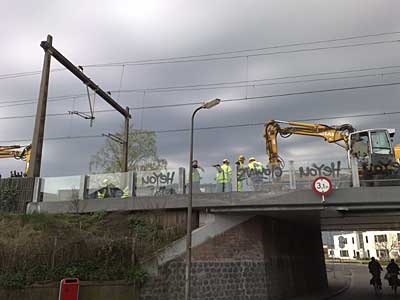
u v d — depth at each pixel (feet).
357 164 55.47
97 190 63.52
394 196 52.90
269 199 55.88
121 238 51.57
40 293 43.52
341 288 89.40
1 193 65.87
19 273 43.98
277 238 65.67
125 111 85.35
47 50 65.41
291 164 56.70
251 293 55.01
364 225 94.43
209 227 55.72
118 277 47.09
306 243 83.76
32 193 65.00
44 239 47.65
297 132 75.97
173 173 60.59
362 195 53.67
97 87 71.61
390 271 76.84
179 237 55.77
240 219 58.44
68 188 64.75
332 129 74.38
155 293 48.60
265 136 76.64
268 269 58.75
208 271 53.01
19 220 54.08
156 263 50.14
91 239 49.60
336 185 54.95
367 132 66.23
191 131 50.62
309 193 55.01
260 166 57.57
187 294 44.75
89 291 45.21
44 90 66.49
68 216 60.54
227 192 57.52
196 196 58.23
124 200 61.26
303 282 75.15
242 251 56.75
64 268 46.06
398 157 64.13
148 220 59.16
